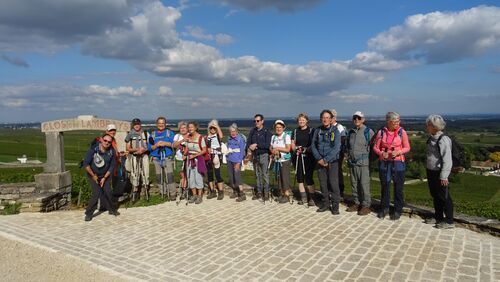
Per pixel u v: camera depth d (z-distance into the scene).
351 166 8.70
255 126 10.10
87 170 8.59
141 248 6.76
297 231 7.53
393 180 8.11
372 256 6.16
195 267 5.88
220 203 10.06
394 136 7.99
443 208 7.54
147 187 11.02
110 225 8.23
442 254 6.19
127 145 10.52
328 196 9.14
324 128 8.73
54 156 10.70
